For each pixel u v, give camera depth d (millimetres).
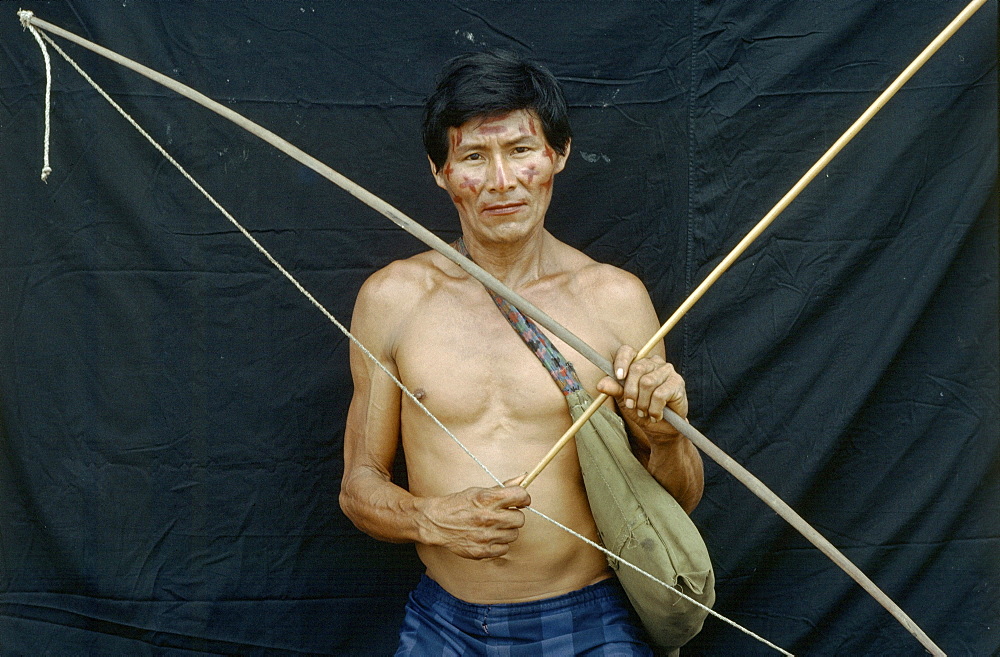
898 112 2611
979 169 2592
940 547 2652
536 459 2213
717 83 2668
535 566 2225
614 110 2689
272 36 2674
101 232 2654
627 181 2701
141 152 2646
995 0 2576
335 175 1973
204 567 2723
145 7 2625
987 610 2637
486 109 2137
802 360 2666
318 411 2750
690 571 2096
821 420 2664
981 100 2588
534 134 2178
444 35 2697
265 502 2742
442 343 2252
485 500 2047
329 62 2691
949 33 1875
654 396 1946
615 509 2137
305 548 2752
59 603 2664
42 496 2656
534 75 2217
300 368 2744
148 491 2699
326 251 2732
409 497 2184
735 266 2674
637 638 2266
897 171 2621
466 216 2250
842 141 1932
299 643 2746
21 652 2639
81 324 2664
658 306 2705
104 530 2684
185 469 2713
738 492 2691
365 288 2361
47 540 2660
